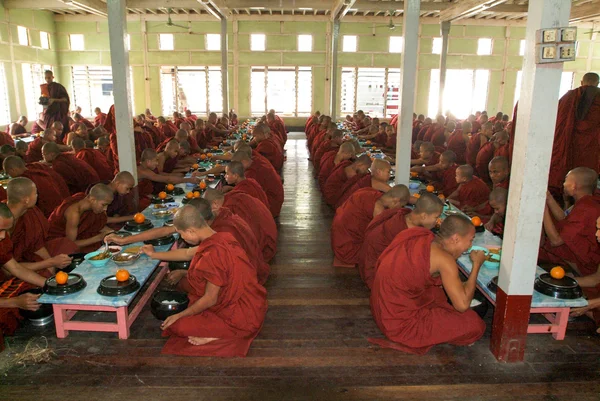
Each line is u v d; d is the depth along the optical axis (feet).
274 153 28.22
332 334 11.62
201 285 10.49
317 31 59.31
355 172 20.40
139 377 9.80
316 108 61.77
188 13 57.72
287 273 15.43
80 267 11.96
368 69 60.90
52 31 57.77
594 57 62.28
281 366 10.27
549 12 8.75
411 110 18.84
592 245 12.54
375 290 11.03
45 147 20.22
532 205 9.55
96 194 13.56
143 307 12.68
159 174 20.98
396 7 45.11
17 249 12.05
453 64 60.54
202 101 61.31
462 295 10.07
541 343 11.23
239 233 12.60
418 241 10.28
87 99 60.54
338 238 15.76
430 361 10.50
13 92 50.37
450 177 21.83
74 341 11.05
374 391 9.49
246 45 59.47
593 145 20.04
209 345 10.73
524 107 9.32
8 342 10.97
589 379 9.95
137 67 59.62
